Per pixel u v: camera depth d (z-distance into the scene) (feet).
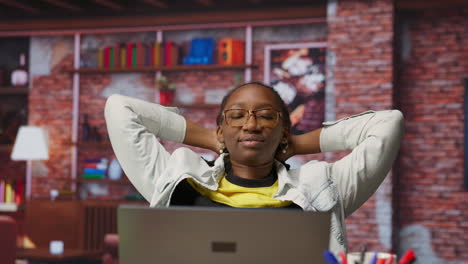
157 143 6.56
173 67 24.70
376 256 4.71
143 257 4.63
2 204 26.27
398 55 22.76
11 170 27.86
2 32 27.30
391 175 21.06
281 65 23.86
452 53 22.48
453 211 22.44
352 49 21.52
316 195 6.29
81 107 26.58
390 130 6.54
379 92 21.22
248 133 5.89
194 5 24.34
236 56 24.18
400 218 22.89
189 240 4.56
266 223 4.50
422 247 22.72
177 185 6.28
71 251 22.97
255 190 6.18
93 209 24.93
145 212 4.61
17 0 24.72
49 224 24.71
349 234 21.33
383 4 21.25
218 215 4.53
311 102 23.41
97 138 26.20
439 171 22.58
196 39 24.80
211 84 24.86
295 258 4.49
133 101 6.74
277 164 6.43
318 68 23.40
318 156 22.80
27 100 27.91
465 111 22.30
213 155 24.25
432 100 22.66
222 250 4.54
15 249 16.61
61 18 26.25
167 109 6.97
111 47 25.77
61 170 26.66
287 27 23.88
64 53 26.76
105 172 25.80
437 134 22.61
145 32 25.80
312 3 23.03
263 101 5.97
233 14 23.99
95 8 25.54
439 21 22.59
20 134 25.05
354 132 6.71
